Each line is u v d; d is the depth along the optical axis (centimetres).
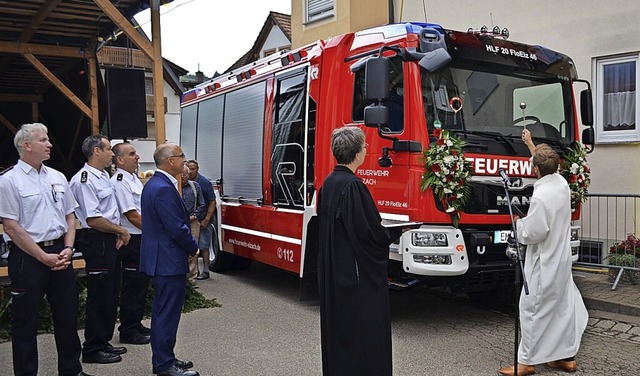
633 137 872
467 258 609
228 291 883
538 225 480
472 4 1078
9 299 667
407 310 746
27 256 463
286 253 780
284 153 788
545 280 486
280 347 602
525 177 650
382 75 579
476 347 588
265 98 846
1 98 1401
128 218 604
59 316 486
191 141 1143
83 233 559
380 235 385
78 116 1301
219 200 1001
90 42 1070
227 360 562
